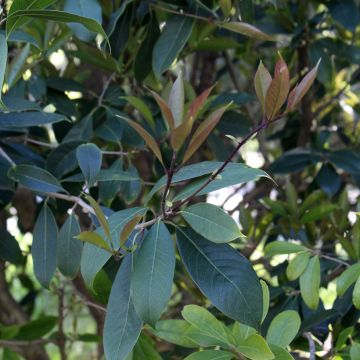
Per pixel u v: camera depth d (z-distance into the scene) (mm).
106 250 636
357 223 916
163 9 945
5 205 932
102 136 982
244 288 652
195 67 1419
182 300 1303
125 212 697
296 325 721
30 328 1106
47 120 859
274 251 858
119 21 979
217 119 586
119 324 659
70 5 784
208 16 991
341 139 1283
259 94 634
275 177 1351
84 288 1320
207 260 665
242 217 1162
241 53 1253
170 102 620
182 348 936
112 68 1035
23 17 649
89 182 817
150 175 1343
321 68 1166
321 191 1129
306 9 1194
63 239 798
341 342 812
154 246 647
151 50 981
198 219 646
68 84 1033
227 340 684
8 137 969
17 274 1457
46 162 892
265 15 1286
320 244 1075
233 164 684
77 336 1202
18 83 989
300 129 1295
